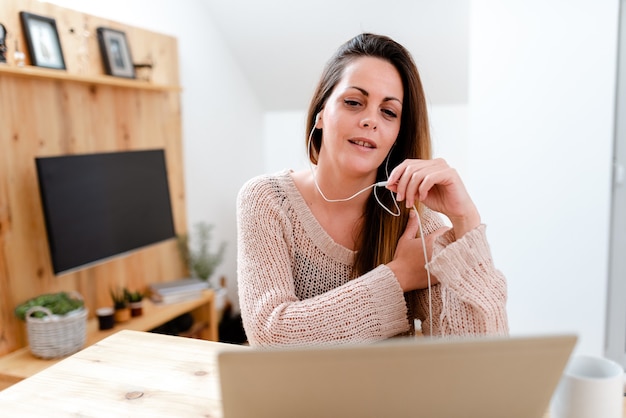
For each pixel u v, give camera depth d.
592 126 2.57
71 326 2.21
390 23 3.26
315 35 3.47
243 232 1.13
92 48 2.59
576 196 2.63
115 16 2.76
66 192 2.35
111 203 2.59
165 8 3.12
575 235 2.66
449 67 3.39
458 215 1.00
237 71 3.86
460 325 0.96
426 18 3.14
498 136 2.73
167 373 0.98
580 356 0.77
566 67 2.57
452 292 0.98
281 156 4.25
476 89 2.74
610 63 2.51
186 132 3.33
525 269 2.76
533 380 0.59
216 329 3.14
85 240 2.44
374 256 1.16
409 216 1.16
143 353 1.07
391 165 1.18
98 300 2.72
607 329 2.72
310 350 0.56
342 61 1.09
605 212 2.60
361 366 0.57
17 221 2.28
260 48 3.68
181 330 2.94
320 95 1.14
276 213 1.13
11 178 2.25
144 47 2.90
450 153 3.67
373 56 1.06
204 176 3.53
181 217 3.28
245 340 3.48
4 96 2.20
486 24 2.69
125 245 2.68
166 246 3.18
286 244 1.13
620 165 2.60
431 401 0.59
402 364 0.57
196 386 0.94
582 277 2.68
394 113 1.07
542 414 0.62
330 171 1.11
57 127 2.44
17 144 2.27
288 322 0.98
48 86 2.39
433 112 3.67
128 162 2.70
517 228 2.75
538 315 2.77
